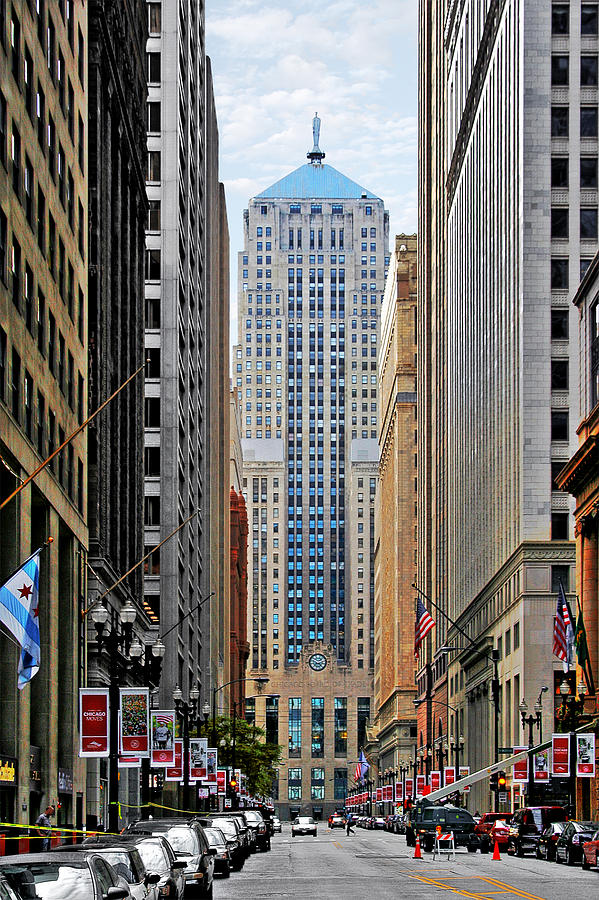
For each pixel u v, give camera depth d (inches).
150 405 4667.8
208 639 6176.2
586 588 3533.5
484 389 5059.1
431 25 7504.9
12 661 2038.6
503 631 4441.4
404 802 5551.2
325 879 2065.7
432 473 7347.4
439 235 7017.7
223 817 2509.8
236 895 1721.2
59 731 2588.6
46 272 2321.6
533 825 2829.7
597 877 2086.6
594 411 3341.5
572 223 4146.2
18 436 2036.2
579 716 3405.5
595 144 4165.8
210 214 6697.8
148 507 4626.0
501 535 4552.2
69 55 2600.9
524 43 4178.2
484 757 5029.5
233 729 5206.7
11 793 2020.2
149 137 4781.0
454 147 6230.3
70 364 2628.0
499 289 4658.0
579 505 3587.6
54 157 2406.5
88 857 888.9
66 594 2625.5
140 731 2011.6
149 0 4810.5
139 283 4055.1
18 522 2038.6
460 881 1987.0
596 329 3570.4
